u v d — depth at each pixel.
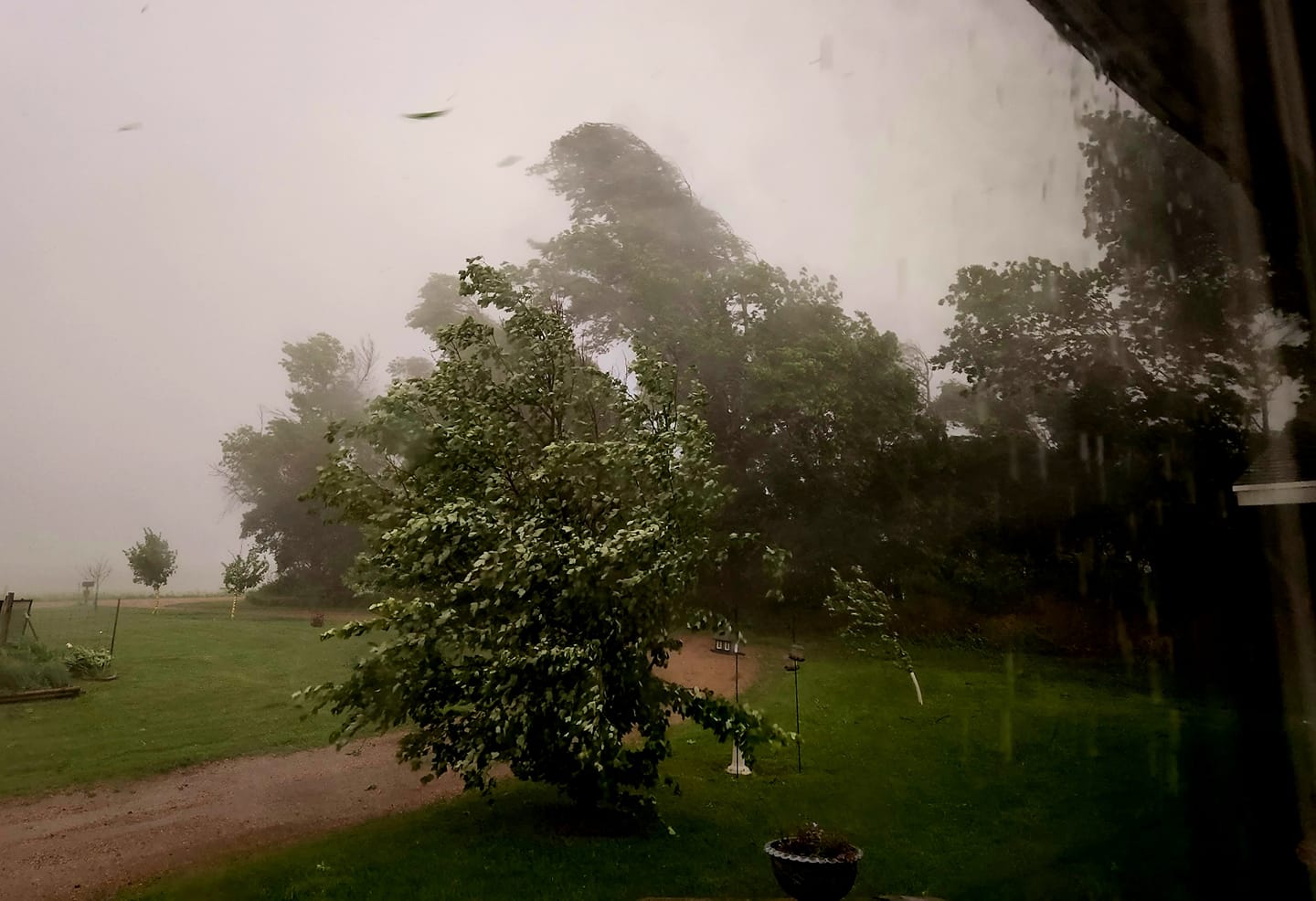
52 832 6.09
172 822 6.42
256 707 10.36
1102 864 4.61
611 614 5.92
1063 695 8.84
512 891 5.09
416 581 6.06
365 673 5.77
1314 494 6.33
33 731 8.70
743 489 19.30
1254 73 2.42
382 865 5.53
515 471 6.57
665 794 7.22
